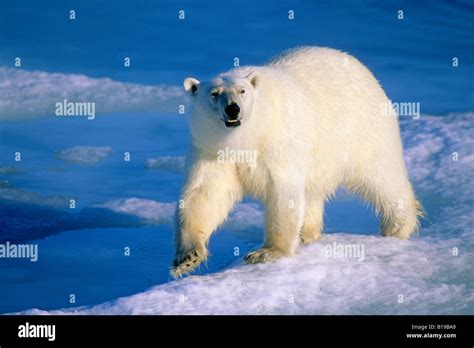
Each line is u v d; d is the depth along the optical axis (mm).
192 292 11211
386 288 11625
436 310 11055
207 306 10875
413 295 11438
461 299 11383
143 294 11156
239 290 11375
